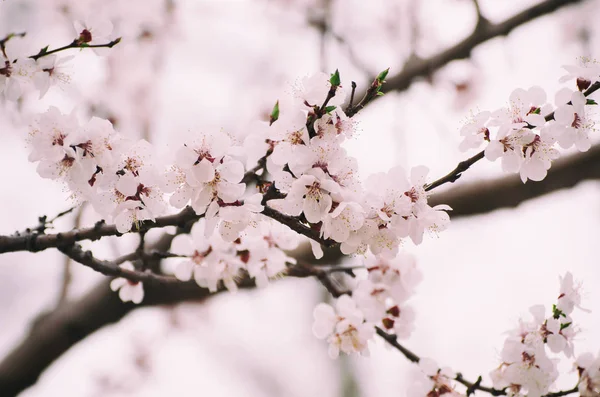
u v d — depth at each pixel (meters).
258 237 0.94
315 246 0.85
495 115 0.85
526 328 0.90
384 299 0.95
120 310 1.13
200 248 0.95
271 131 0.83
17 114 1.04
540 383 0.89
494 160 0.85
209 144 0.83
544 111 0.85
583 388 0.89
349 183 0.83
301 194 0.82
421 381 0.93
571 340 0.89
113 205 0.84
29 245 0.87
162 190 0.83
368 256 0.96
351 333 0.93
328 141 0.82
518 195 1.19
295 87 0.83
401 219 0.84
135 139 0.84
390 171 0.84
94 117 0.83
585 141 0.85
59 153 0.83
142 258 0.94
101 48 0.87
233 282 0.96
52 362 1.13
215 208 0.83
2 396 1.10
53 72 0.86
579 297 0.89
